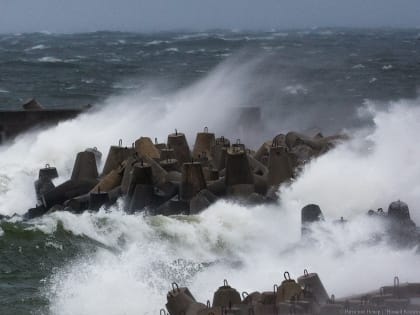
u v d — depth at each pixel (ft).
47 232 189.16
